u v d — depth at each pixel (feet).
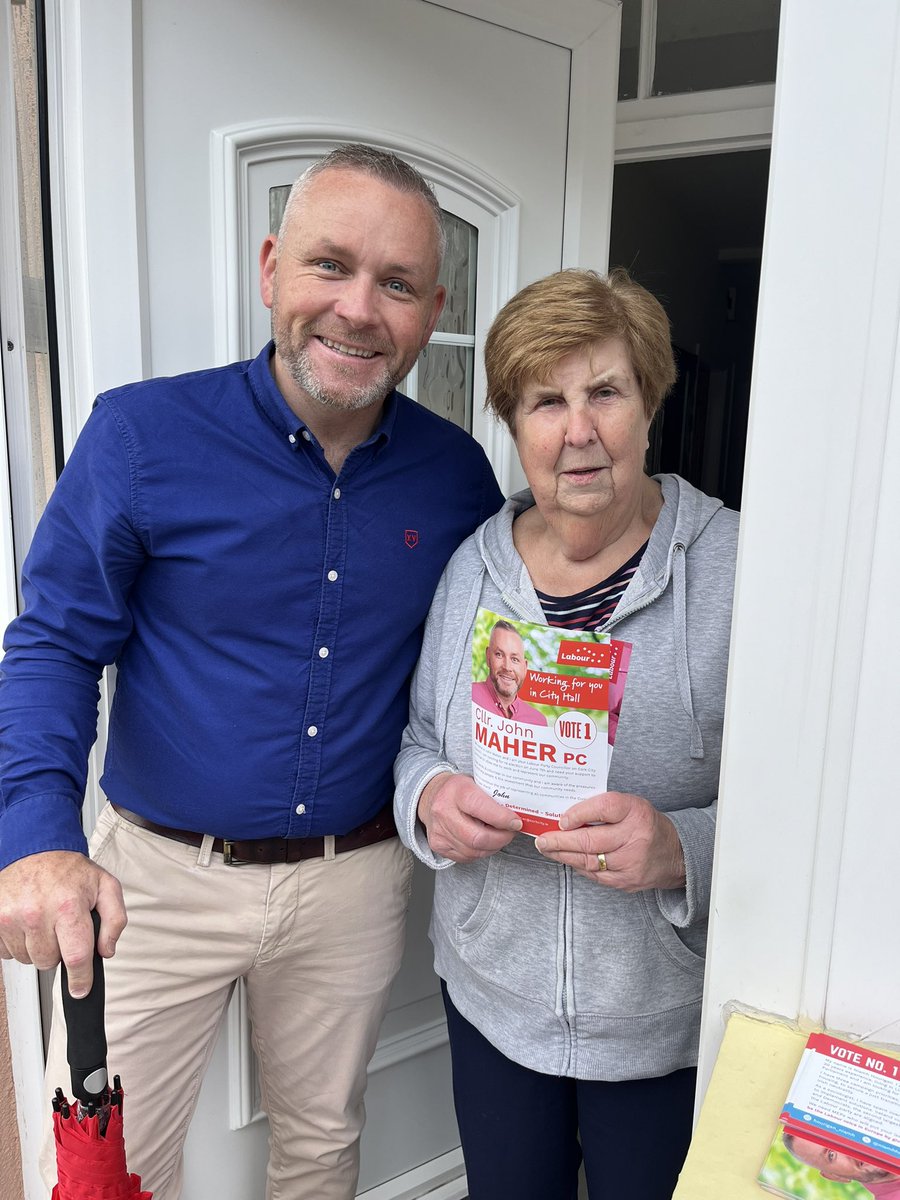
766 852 2.36
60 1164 2.46
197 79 4.05
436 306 3.83
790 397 2.13
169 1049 4.11
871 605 2.13
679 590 3.19
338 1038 4.31
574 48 5.08
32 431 4.46
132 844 3.94
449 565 3.88
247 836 3.81
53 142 3.88
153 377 4.19
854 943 2.31
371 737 3.91
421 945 5.50
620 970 3.26
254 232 4.39
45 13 3.77
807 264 2.06
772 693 2.28
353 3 4.34
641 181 9.60
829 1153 2.04
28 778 3.15
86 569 3.50
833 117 1.99
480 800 3.18
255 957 4.02
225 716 3.68
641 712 3.20
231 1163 5.13
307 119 4.33
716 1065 2.31
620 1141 3.41
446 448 4.12
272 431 3.62
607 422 3.06
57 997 4.12
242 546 3.58
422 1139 5.79
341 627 3.75
